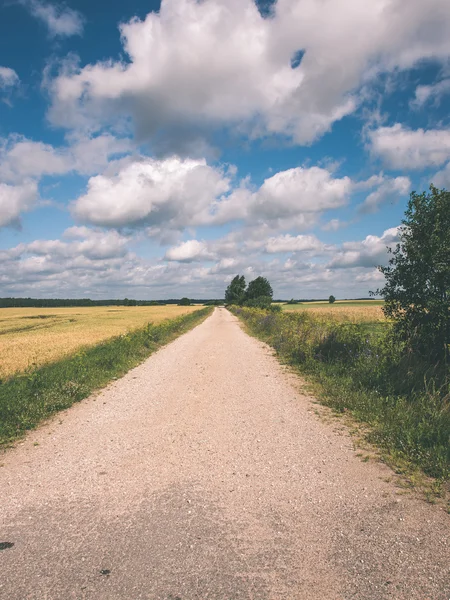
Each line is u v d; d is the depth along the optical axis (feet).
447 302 22.66
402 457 14.10
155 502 11.51
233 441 16.58
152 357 44.73
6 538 9.77
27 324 133.69
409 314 25.03
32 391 25.50
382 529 9.76
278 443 16.15
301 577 8.08
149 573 8.29
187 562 8.64
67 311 253.44
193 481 12.89
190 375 32.32
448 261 22.34
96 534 9.84
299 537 9.52
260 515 10.61
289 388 26.17
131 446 16.46
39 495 12.19
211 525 10.16
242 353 44.29
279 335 52.06
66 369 33.01
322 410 20.76
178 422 19.65
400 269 24.72
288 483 12.53
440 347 23.12
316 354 33.14
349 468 13.50
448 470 12.54
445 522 10.00
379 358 25.67
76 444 16.97
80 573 8.31
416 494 11.52
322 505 11.06
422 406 18.08
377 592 7.59
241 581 7.98
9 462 15.19
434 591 7.56
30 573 8.35
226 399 23.91
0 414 20.62
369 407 19.62
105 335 77.41
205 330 86.17
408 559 8.54
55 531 10.04
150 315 177.06
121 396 25.84
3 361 43.62
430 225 23.62
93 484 12.87
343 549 8.99
